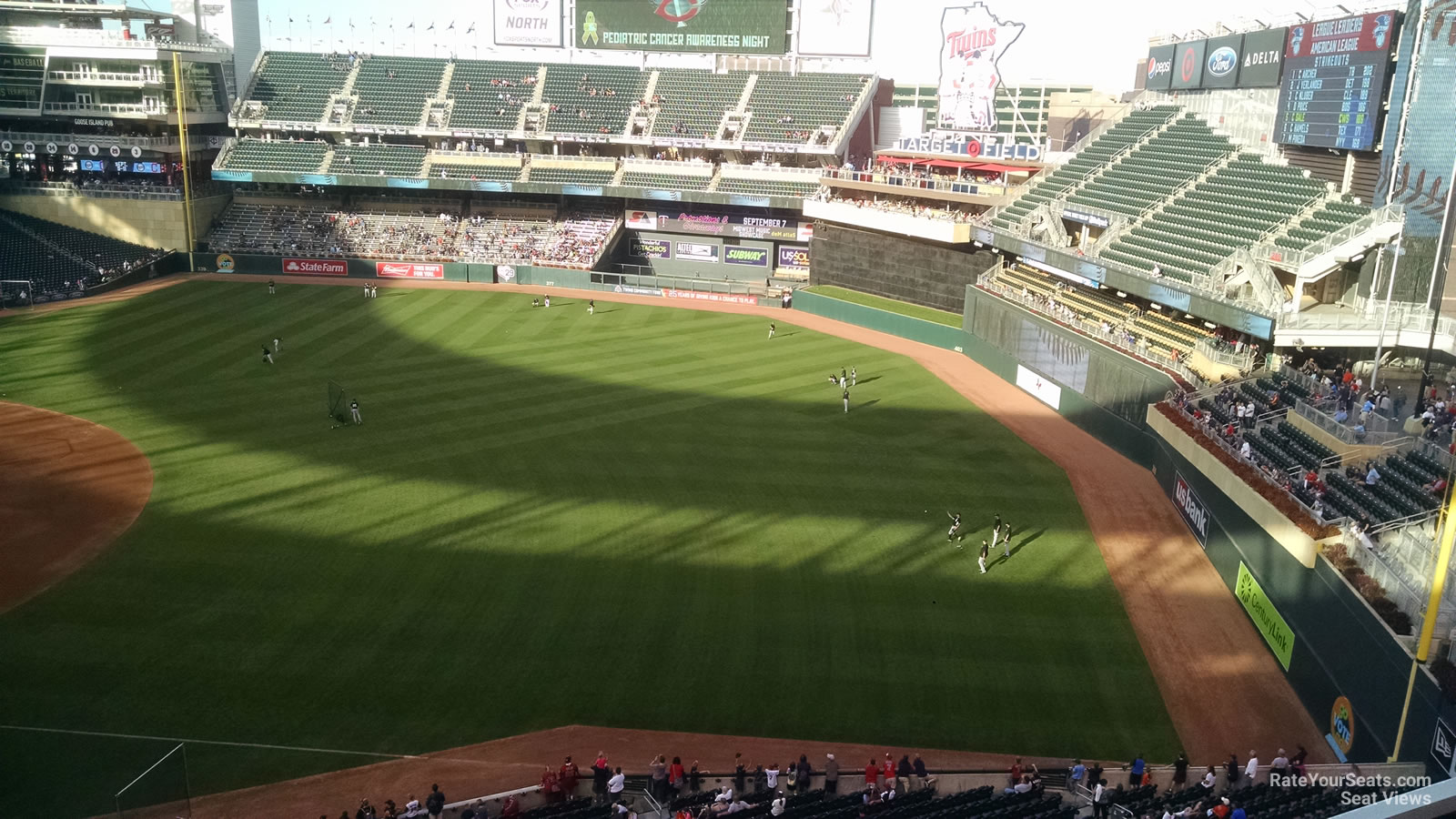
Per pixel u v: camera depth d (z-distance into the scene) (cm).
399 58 9106
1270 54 4959
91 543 3192
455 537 3297
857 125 8362
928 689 2516
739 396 5069
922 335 6431
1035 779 2081
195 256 7981
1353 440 3041
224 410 4612
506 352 5859
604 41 8681
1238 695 2525
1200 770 2191
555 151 8688
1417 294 3688
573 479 3847
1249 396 3766
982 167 6725
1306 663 2480
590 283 7919
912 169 7350
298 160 8400
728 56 9294
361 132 8575
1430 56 3650
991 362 5759
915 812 1978
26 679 2447
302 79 8900
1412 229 3697
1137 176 5756
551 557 3167
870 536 3391
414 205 8738
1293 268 3984
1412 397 3553
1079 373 4741
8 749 2188
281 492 3638
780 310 7406
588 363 5666
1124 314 5041
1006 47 6569
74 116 7838
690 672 2572
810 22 8406
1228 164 5234
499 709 2402
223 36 9038
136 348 5703
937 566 3181
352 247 8262
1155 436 4088
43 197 7775
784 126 8288
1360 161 4344
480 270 8038
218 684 2450
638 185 8219
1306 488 2888
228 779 2131
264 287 7550
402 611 2817
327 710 2370
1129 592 3053
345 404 4706
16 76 7694
